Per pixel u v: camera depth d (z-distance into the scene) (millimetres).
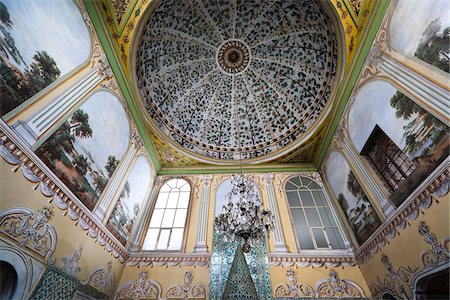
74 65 4633
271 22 8273
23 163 3564
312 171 9070
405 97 4402
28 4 3641
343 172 7094
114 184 6242
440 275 3949
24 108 3574
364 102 5734
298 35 8094
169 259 6602
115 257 6164
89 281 5121
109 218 5980
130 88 6801
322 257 6488
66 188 4461
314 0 6789
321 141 8344
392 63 4688
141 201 7902
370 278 5723
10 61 3336
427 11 3863
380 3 4926
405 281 4637
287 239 6980
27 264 3643
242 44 8938
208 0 7758
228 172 9320
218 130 9750
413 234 4391
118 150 6441
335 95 7008
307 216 7602
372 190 5641
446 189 3662
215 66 9234
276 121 9461
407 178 4586
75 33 4641
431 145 3906
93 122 5301
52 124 4074
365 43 5504
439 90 3660
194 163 9469
